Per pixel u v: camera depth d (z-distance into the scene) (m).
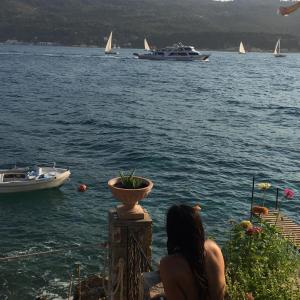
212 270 4.02
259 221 10.56
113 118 47.53
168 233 4.05
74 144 35.34
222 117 50.03
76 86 81.06
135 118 48.03
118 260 7.59
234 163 30.08
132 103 60.53
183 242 3.96
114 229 7.53
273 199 23.25
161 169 28.72
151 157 31.38
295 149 34.69
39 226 20.12
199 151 33.22
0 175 25.80
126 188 7.55
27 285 15.12
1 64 131.12
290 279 7.45
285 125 45.72
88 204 22.91
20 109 52.62
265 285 6.79
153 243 18.12
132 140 36.75
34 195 24.14
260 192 24.27
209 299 3.98
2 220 20.88
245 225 8.34
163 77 104.75
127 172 28.17
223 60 188.75
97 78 97.62
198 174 27.59
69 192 24.59
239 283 7.07
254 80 104.75
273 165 29.80
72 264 16.50
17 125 42.62
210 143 36.09
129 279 7.58
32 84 82.25
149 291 5.35
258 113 53.69
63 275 15.77
